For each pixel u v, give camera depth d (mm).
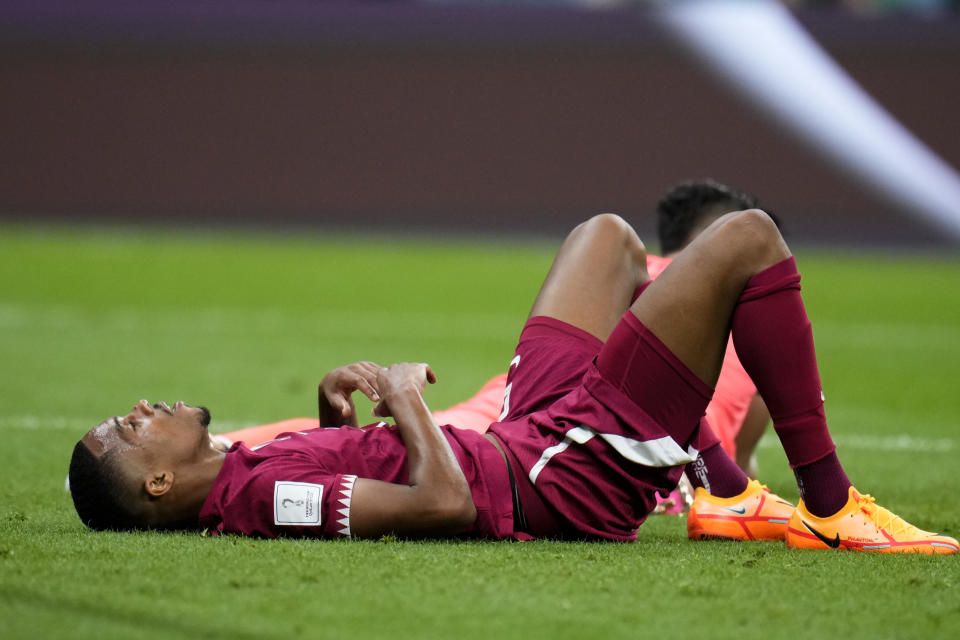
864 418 22688
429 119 82875
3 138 82125
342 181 83625
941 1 87500
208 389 24609
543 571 9188
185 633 7602
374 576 8938
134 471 10172
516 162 82688
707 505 11406
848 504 10336
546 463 10203
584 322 11422
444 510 9867
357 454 10289
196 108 82875
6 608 8062
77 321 38250
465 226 83312
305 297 47656
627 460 10180
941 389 27062
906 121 78688
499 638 7609
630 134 81562
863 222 79500
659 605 8359
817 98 79250
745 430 14984
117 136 82812
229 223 83625
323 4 82312
